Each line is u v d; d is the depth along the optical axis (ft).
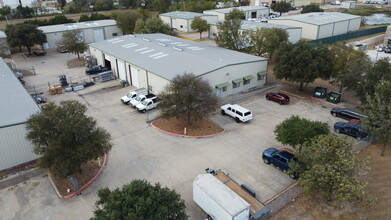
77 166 72.23
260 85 146.72
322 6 469.98
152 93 135.44
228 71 129.90
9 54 205.05
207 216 64.34
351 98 131.23
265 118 113.29
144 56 151.02
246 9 347.77
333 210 66.03
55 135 71.77
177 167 83.87
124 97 130.52
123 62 151.64
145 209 49.19
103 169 83.87
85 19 299.99
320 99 130.11
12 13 391.86
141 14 301.02
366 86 105.60
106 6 449.06
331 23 248.93
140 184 54.90
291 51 128.57
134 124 110.63
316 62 123.75
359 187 55.98
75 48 198.18
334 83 135.54
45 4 609.83
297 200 69.46
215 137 99.86
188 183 76.89
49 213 67.97
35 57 216.13
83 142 72.59
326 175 58.23
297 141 78.59
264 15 364.17
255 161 86.12
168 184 76.59
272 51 168.86
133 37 192.65
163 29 249.14
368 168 61.31
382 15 386.93
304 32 250.57
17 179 80.59
